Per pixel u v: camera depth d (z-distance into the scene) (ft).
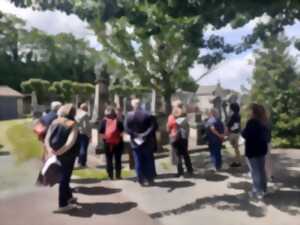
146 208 21.02
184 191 24.64
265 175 22.99
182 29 29.27
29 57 217.97
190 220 19.06
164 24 26.66
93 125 40.19
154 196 23.52
